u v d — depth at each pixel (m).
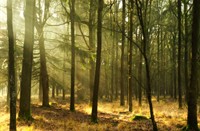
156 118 17.86
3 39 25.58
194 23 12.84
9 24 11.62
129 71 23.14
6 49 25.62
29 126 13.81
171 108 24.69
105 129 13.82
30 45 16.31
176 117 18.03
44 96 24.09
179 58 25.30
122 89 28.30
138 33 33.75
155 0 32.69
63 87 35.03
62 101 34.75
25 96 16.00
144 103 32.91
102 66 44.03
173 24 35.53
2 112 22.02
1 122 15.15
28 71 16.20
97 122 15.95
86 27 32.28
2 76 27.31
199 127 13.77
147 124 15.32
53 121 15.57
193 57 12.88
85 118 17.73
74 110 21.72
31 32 16.28
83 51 23.50
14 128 11.73
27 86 16.12
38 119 16.16
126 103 33.00
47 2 22.70
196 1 12.79
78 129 13.33
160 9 32.34
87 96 36.53
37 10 22.64
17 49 25.39
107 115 19.98
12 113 11.72
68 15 22.91
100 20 16.05
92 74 27.81
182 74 49.97
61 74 33.91
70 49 23.50
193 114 12.91
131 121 16.70
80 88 35.22
